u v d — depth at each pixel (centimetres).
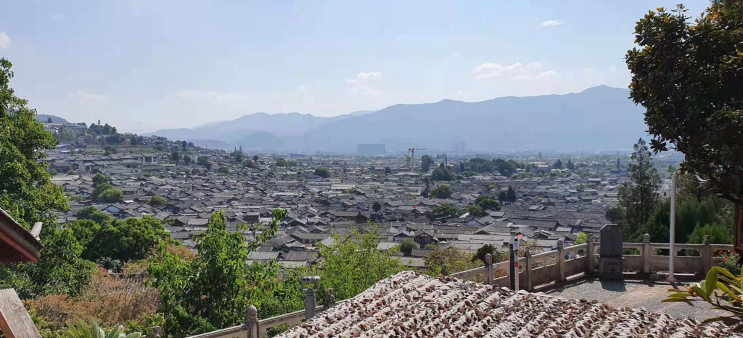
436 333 589
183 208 13712
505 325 601
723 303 1062
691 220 1969
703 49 833
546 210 14212
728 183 828
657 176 3080
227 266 1309
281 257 7638
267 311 1334
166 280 1300
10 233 337
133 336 796
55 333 1460
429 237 8675
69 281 2459
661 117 874
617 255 1323
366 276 1722
